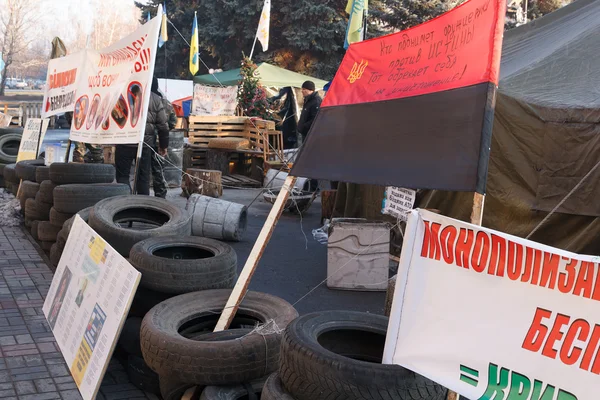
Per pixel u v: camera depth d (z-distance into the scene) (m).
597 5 8.89
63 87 10.47
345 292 6.75
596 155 6.18
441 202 7.89
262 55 36.12
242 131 16.08
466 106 3.18
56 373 4.50
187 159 15.59
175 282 4.39
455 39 3.47
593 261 2.22
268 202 11.33
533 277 2.44
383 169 3.59
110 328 4.00
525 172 6.80
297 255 8.25
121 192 7.41
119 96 7.86
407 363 2.87
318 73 34.75
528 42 9.30
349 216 9.69
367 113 3.95
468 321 2.66
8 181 11.90
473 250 2.66
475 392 2.59
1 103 30.83
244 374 3.52
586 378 2.23
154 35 7.18
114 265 4.31
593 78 6.93
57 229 7.49
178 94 28.58
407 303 2.93
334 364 2.85
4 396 4.14
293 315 4.00
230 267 4.66
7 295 6.25
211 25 37.53
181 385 3.63
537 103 6.61
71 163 7.76
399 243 8.32
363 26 12.82
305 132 12.70
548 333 2.37
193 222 8.77
